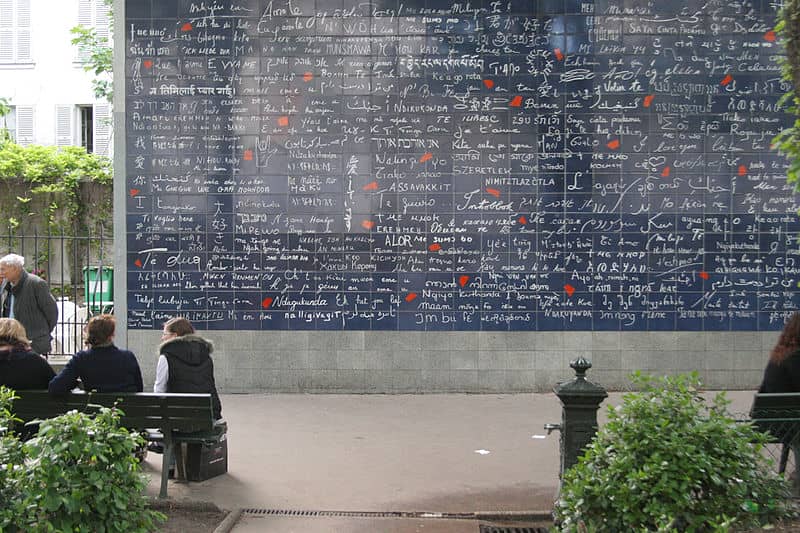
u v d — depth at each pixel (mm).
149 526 4109
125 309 9570
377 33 9578
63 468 3773
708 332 9539
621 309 9531
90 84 20344
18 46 20484
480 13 9547
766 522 3881
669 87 9539
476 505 5672
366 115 9562
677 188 9539
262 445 7309
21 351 5973
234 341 9602
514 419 8320
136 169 9586
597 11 9539
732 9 9531
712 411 4090
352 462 6754
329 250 9555
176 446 6121
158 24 9586
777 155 9523
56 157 15359
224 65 9586
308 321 9594
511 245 9523
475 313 9547
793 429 5125
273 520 5316
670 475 3643
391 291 9562
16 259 7633
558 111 9539
